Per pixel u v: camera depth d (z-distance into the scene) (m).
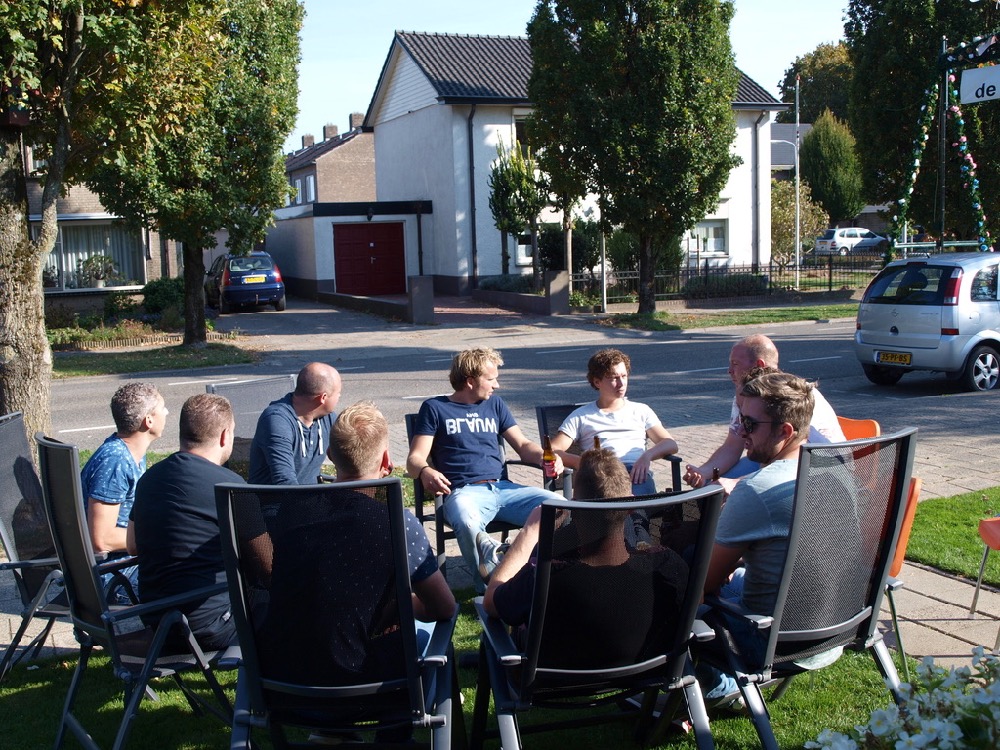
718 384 13.30
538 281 26.20
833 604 3.44
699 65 20.77
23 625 4.55
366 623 3.09
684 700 3.65
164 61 8.07
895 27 23.03
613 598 3.11
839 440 4.97
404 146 33.00
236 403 6.79
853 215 51.53
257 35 18.23
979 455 8.40
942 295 12.19
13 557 4.43
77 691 4.00
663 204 21.48
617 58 20.78
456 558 6.21
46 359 7.23
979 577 4.86
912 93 23.00
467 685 4.41
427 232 31.70
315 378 5.30
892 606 4.11
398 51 32.25
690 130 20.98
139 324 22.11
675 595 3.19
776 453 3.58
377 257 31.86
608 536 3.03
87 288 25.09
